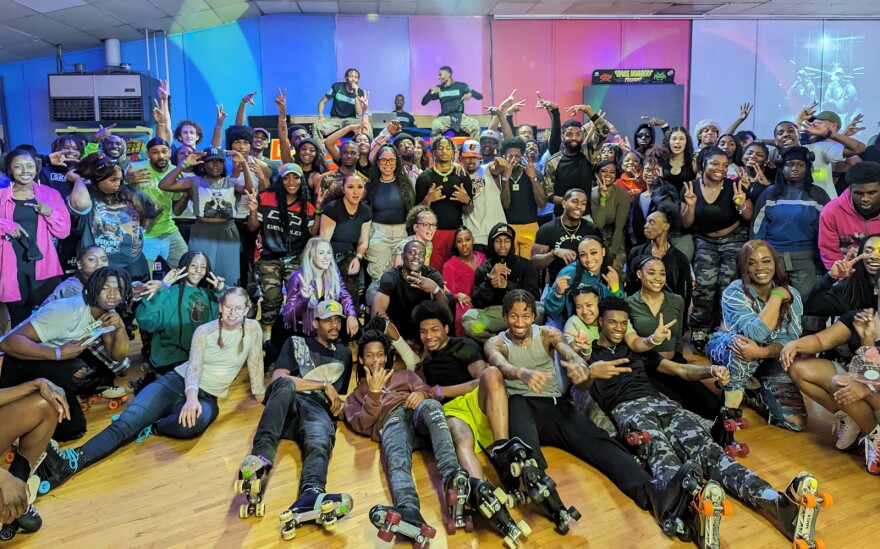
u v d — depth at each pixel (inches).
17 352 107.0
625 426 101.3
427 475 101.4
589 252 130.9
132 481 99.4
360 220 167.2
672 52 381.7
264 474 90.4
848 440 105.5
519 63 370.9
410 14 357.7
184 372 120.9
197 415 112.6
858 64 396.8
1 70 332.8
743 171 167.8
